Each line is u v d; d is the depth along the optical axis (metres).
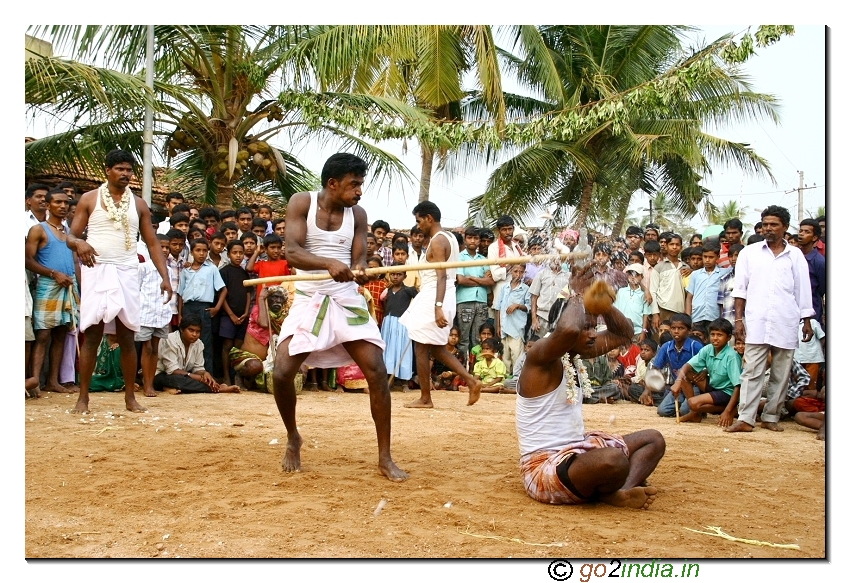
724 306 9.17
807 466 5.50
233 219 11.20
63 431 6.07
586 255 4.37
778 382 7.25
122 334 7.05
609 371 9.51
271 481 4.68
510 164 17.56
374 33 13.46
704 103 17.36
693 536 3.85
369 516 4.04
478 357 10.48
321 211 4.94
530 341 10.28
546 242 5.56
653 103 14.25
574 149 17.55
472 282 10.54
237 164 13.77
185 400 8.19
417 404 8.18
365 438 6.14
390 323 10.05
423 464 5.24
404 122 14.13
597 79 16.92
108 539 3.69
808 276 7.27
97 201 6.83
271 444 5.79
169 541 3.66
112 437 5.91
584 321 4.16
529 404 4.42
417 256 10.37
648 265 10.23
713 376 7.65
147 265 8.28
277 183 15.74
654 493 4.35
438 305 7.78
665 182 19.11
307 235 4.93
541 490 4.30
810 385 8.21
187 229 9.62
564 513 4.16
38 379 7.76
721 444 6.38
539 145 17.50
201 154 14.67
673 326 8.40
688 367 7.79
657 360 8.65
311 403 8.41
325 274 4.80
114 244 6.84
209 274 9.38
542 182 18.41
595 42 17.88
